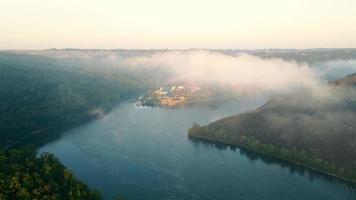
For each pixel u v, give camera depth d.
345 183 189.62
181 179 192.38
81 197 153.62
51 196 147.75
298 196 174.00
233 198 171.50
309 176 198.12
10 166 167.88
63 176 171.75
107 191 176.62
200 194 175.25
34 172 166.75
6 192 146.38
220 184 186.75
